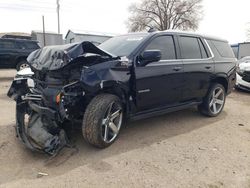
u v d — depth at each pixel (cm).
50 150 374
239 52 2672
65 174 341
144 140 459
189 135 494
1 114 591
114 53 462
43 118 410
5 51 1209
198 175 348
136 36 500
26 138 410
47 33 3033
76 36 2550
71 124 414
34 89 441
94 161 377
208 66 568
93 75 379
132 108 446
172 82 494
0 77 1330
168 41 504
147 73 448
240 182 335
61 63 372
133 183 324
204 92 578
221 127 548
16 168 354
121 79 412
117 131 434
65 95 371
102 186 317
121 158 388
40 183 320
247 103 805
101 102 393
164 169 361
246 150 433
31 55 461
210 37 610
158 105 490
